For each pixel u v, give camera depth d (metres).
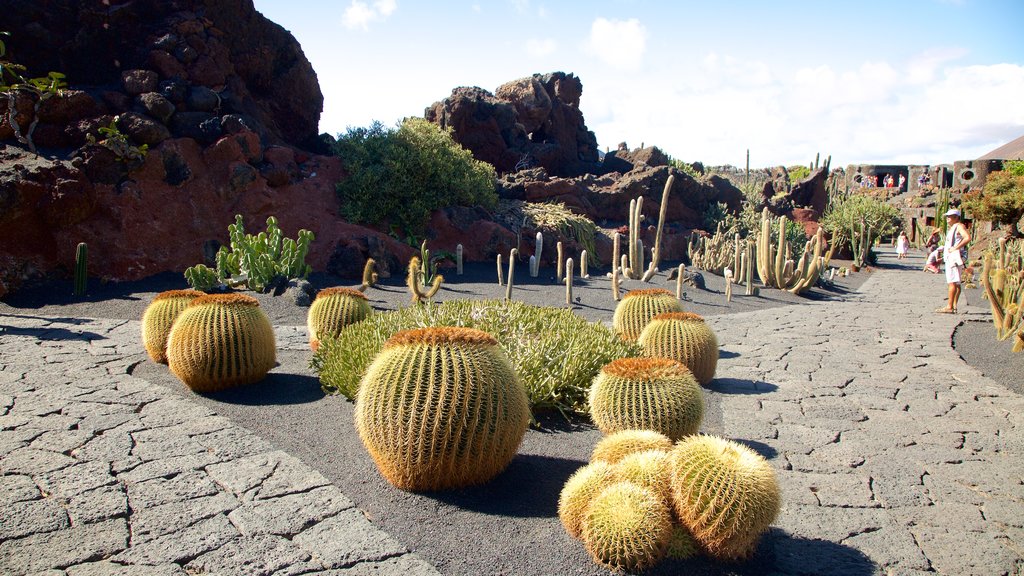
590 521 3.43
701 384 7.04
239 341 6.30
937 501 4.33
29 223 11.73
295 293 11.44
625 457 3.77
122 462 4.58
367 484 4.30
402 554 3.48
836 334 10.79
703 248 21.23
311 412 5.78
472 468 4.14
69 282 11.96
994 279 11.42
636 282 16.16
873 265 27.94
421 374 4.03
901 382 7.52
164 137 13.63
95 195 12.33
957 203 36.91
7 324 9.23
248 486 4.23
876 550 3.68
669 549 3.49
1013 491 4.51
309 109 18.42
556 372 5.95
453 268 16.31
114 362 7.37
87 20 14.35
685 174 23.92
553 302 12.90
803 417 6.12
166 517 3.80
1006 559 3.61
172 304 7.36
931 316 13.07
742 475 3.36
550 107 25.41
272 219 12.66
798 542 3.75
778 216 28.31
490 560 3.44
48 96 12.56
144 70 14.09
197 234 13.64
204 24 15.23
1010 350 9.57
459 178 18.03
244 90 16.14
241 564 3.34
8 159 11.95
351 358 6.17
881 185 53.22
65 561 3.32
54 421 5.39
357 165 16.55
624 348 6.64
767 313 13.27
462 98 22.53
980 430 5.80
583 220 19.41
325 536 3.63
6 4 13.69
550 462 4.80
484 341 4.25
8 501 3.95
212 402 6.03
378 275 14.35
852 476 4.71
